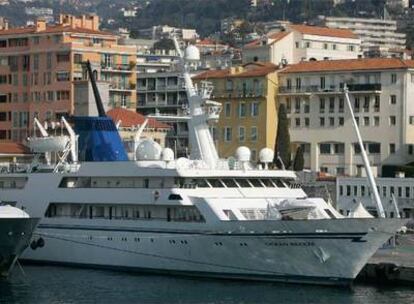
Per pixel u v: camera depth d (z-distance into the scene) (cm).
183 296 7881
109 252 8912
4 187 9712
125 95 18450
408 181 13112
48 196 9306
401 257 9131
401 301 7762
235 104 17375
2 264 8719
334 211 8494
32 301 7762
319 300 7781
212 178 8644
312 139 16825
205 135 9025
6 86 18538
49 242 9281
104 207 8994
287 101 17112
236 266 8369
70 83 17525
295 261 8194
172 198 8494
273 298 7812
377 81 16325
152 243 8650
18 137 18300
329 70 16725
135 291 8075
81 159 9512
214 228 8331
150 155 8856
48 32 18038
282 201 8356
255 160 17088
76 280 8550
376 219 7931
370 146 16375
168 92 19162
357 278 8588
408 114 16150
